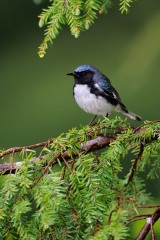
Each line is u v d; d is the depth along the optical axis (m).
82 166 4.66
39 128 16.52
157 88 14.39
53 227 4.39
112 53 17.06
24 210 4.29
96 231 4.38
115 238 4.11
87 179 4.59
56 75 17.22
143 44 14.25
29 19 18.02
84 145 5.29
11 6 18.03
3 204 4.37
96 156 5.02
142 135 5.14
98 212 4.41
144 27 14.39
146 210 6.87
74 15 5.45
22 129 16.55
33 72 17.56
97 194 4.48
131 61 14.44
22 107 16.91
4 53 17.98
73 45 17.50
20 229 4.29
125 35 17.11
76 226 4.52
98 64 16.97
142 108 14.80
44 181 4.45
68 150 4.84
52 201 4.30
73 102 16.58
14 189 4.42
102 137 5.34
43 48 5.54
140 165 5.58
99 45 17.23
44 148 4.81
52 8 5.49
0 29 18.06
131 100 14.72
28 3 17.95
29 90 17.22
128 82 14.61
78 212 4.51
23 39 18.03
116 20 17.25
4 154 4.95
